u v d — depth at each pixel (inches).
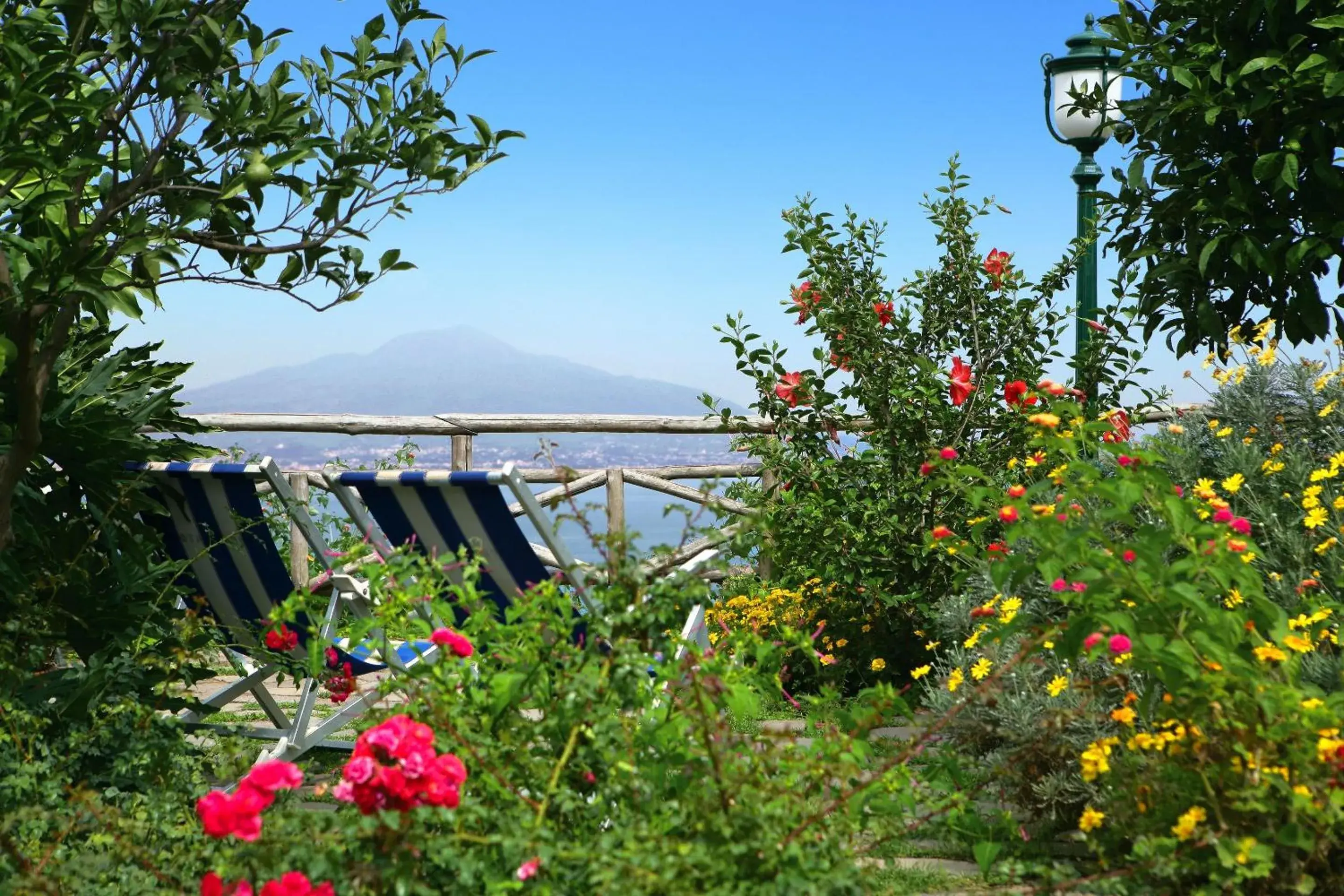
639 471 301.4
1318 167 182.2
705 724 93.8
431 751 87.3
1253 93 191.9
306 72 142.1
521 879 82.6
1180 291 211.0
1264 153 192.9
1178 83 200.2
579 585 133.5
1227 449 153.3
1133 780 106.7
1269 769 96.7
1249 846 94.0
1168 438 159.6
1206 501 137.4
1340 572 128.4
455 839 85.5
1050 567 107.6
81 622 143.3
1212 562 101.9
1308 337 204.4
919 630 209.2
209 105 133.6
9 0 122.1
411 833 84.4
